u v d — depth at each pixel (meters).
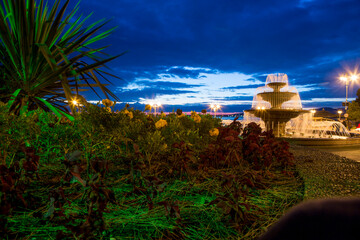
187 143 2.82
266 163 3.01
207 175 2.78
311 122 19.91
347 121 36.38
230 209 1.66
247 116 17.47
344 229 0.21
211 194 2.34
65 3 5.06
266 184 2.70
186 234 1.65
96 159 1.62
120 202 2.04
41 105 5.39
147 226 1.75
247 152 3.16
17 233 1.56
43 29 5.25
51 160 2.72
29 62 4.98
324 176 3.09
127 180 2.49
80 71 4.84
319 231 0.22
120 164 2.99
